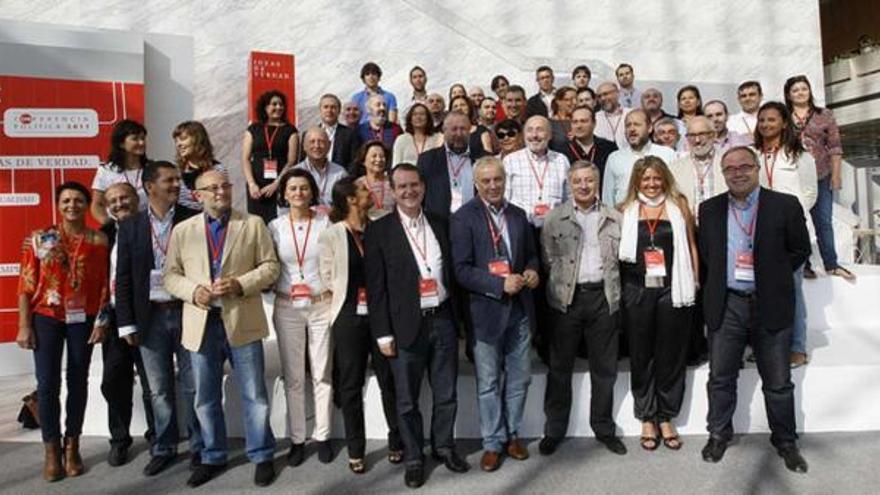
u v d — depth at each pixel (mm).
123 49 6039
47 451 3330
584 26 9812
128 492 3172
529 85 8609
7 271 5559
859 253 7820
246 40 7766
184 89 6645
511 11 9555
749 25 10383
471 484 3184
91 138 5887
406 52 8336
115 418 3514
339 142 5426
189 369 3404
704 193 4078
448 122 4301
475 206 3420
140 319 3303
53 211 5738
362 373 3381
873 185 9562
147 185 3391
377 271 3252
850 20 14727
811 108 5016
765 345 3340
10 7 7109
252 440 3262
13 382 5234
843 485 3072
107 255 3506
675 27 10133
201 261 3223
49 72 5727
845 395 3807
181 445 3795
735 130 5195
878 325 4922
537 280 3418
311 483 3240
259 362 3312
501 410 3418
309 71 8000
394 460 3465
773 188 4180
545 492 3072
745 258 3355
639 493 3041
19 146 5625
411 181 3256
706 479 3176
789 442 3350
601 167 4555
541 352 4035
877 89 11625
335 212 3465
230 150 7652
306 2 8008
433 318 3268
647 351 3590
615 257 3539
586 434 3830
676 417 3814
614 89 5582
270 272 3303
